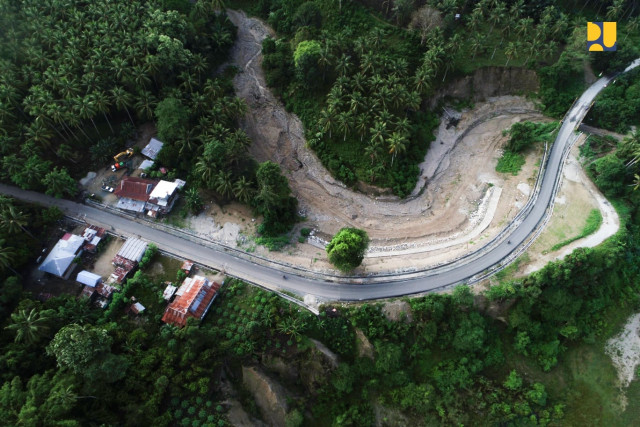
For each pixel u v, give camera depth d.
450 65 110.75
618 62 115.12
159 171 98.31
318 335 82.81
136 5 109.12
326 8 119.19
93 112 93.69
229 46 120.69
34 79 95.19
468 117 118.62
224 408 72.25
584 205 98.62
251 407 75.19
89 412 64.88
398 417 81.12
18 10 105.25
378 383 82.56
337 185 106.38
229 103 101.06
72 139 99.81
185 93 103.06
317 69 107.50
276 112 114.19
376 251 96.31
